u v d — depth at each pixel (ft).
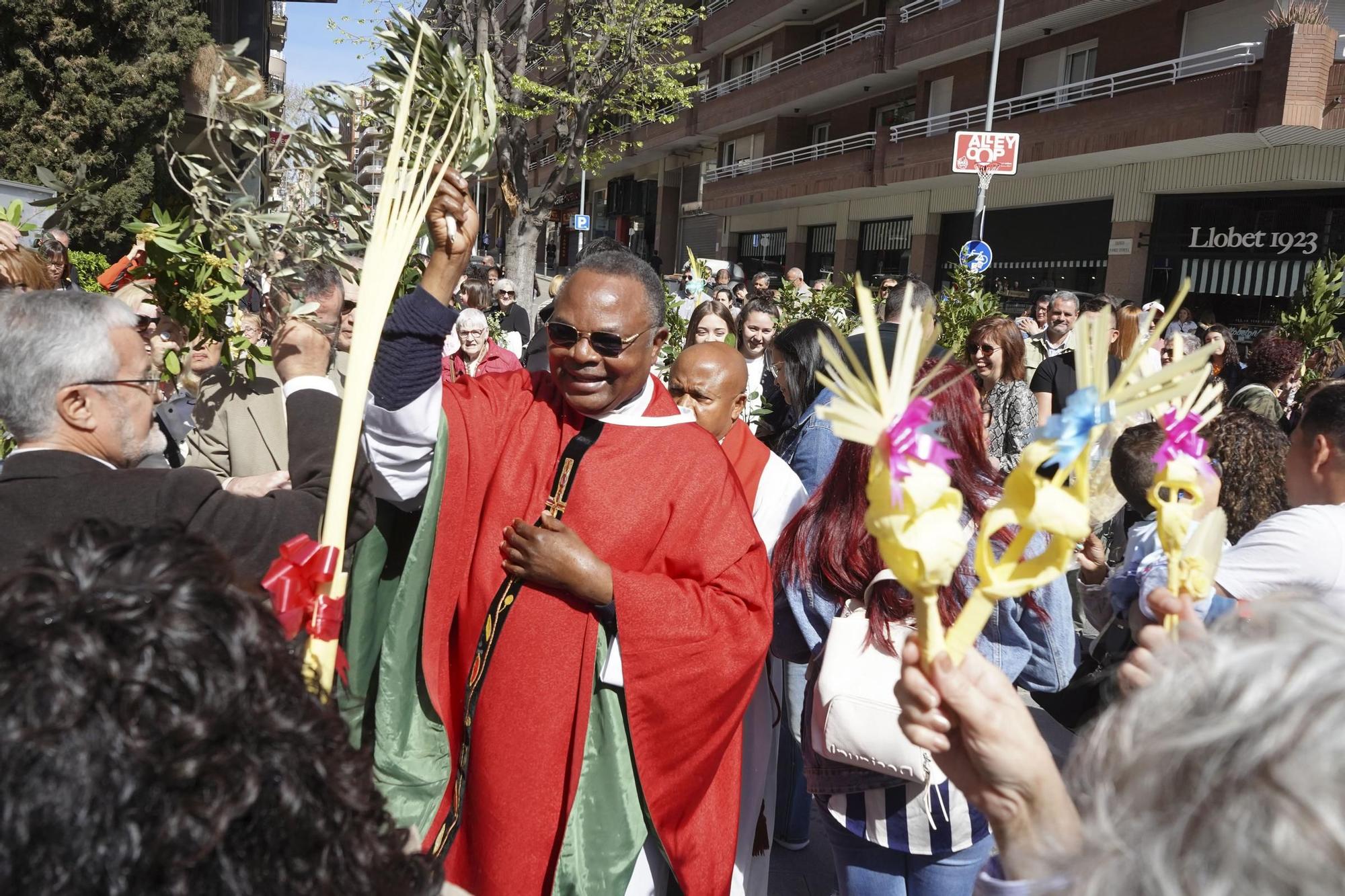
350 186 7.23
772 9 91.20
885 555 3.49
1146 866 2.57
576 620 7.48
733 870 8.61
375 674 7.89
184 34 46.19
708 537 7.88
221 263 7.97
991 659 7.50
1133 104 55.01
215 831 2.57
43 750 2.49
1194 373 3.66
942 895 7.52
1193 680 2.80
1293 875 2.34
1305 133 46.88
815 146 88.84
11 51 43.62
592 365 7.58
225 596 2.92
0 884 2.49
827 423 12.57
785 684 11.33
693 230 121.49
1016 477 3.53
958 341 27.89
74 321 6.18
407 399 7.10
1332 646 2.71
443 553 7.64
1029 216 68.90
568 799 7.43
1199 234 56.34
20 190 18.54
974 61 71.26
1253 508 9.12
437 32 7.16
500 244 81.92
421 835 7.60
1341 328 42.96
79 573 2.83
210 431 10.49
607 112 72.38
